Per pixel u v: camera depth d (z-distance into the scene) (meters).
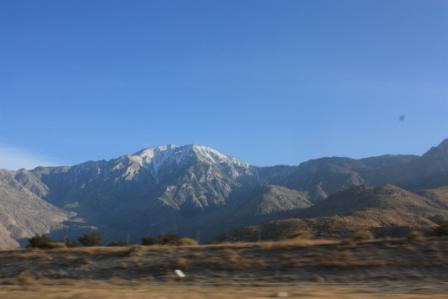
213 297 23.00
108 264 40.84
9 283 35.16
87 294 24.08
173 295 23.86
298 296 23.23
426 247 36.25
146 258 41.00
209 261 38.28
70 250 46.03
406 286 28.69
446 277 31.69
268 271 35.75
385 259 35.12
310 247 39.22
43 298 22.56
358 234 44.56
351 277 33.03
